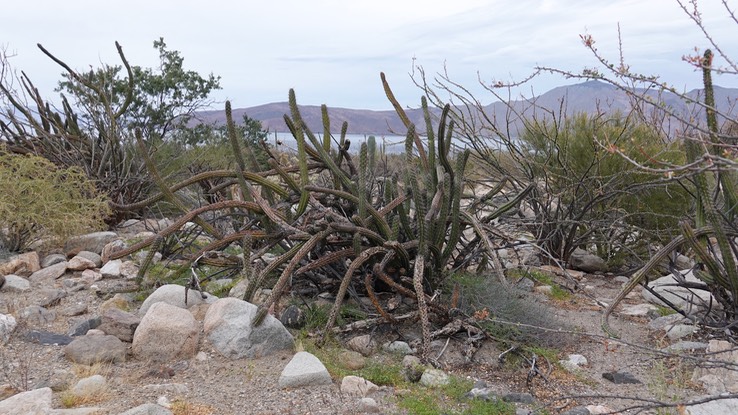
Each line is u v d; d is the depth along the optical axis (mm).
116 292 5105
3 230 6789
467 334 4418
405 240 5035
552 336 4477
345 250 4590
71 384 3432
